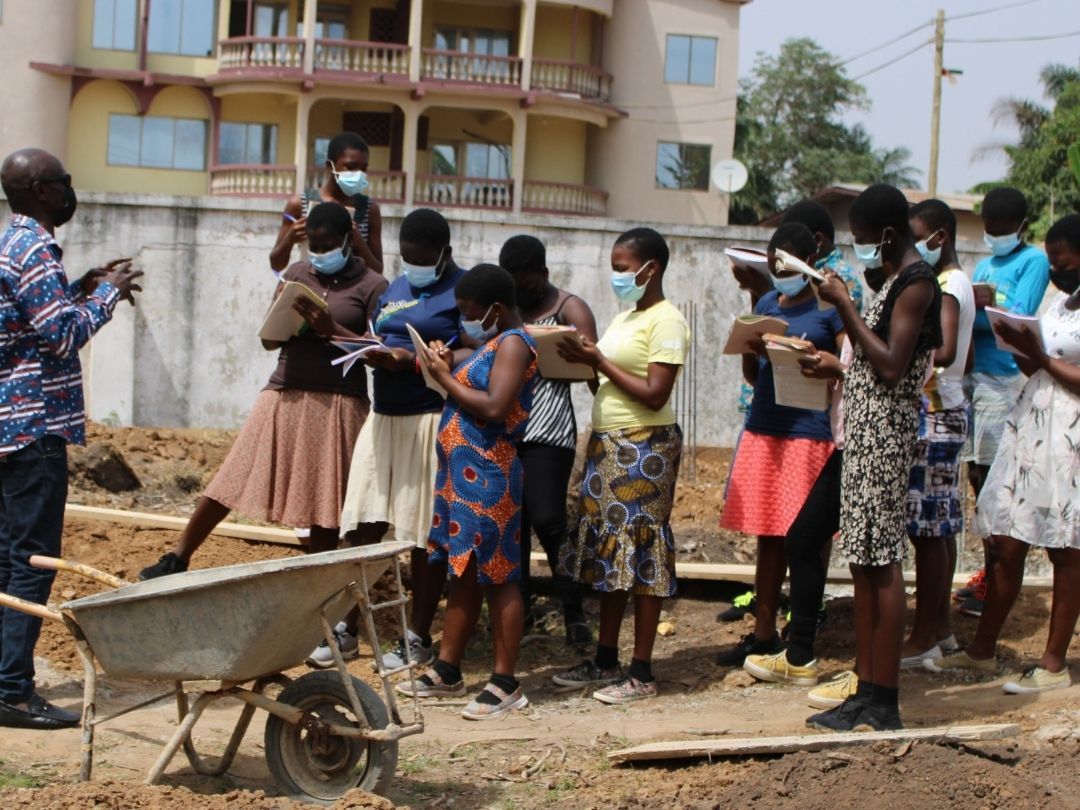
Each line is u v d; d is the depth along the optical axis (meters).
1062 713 6.04
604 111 33.50
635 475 6.79
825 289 5.68
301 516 7.19
